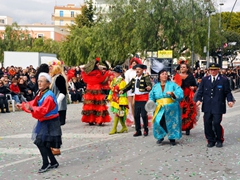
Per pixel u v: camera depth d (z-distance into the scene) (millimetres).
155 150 8078
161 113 8562
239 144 8711
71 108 17188
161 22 27109
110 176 6129
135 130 10898
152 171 6410
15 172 6453
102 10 32219
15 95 15992
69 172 6402
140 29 27547
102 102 11750
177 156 7504
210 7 27734
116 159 7289
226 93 8359
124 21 29562
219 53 31906
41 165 6910
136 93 9797
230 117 13570
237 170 6469
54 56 32688
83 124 12141
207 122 8375
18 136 9938
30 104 6371
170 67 21156
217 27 30172
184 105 9812
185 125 9789
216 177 6055
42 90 6426
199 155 7586
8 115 14562
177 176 6105
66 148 8398
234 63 66938
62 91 10039
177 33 27109
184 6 27172
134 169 6547
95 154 7754
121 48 30562
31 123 12375
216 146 8414
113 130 10305
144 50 28312
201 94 8562
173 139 8586
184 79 9812
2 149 8320
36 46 54719
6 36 51469
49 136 6379
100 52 34344
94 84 11766
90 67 11711
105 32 31125
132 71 11508
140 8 27688
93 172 6379
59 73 10062
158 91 8633
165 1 27047
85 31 43000
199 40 27953
